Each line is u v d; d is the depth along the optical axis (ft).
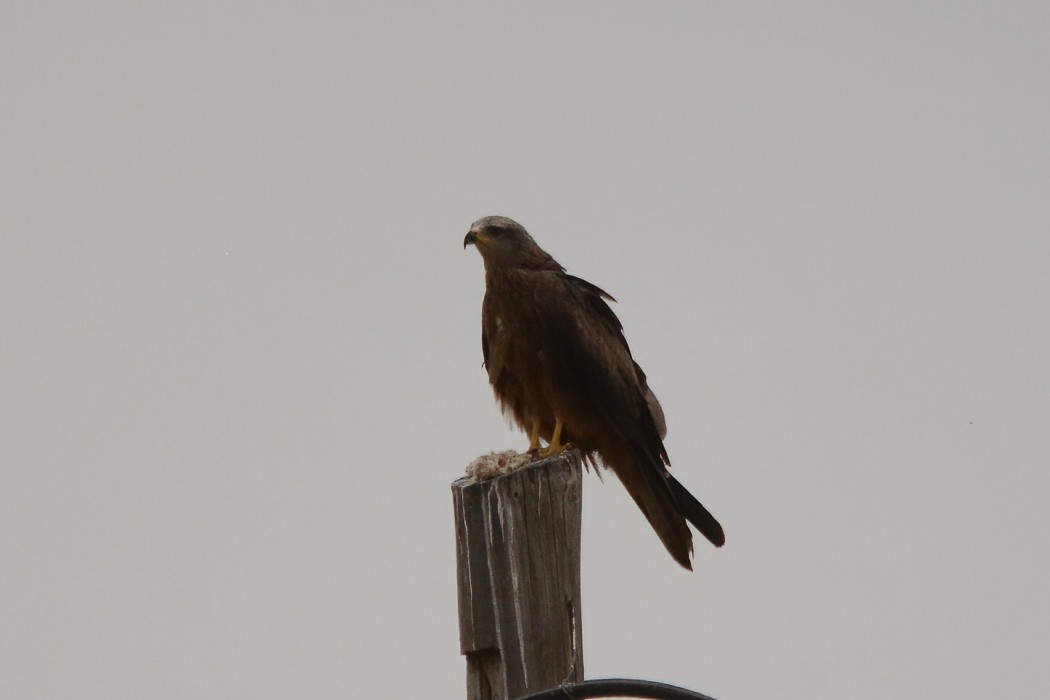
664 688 24.56
